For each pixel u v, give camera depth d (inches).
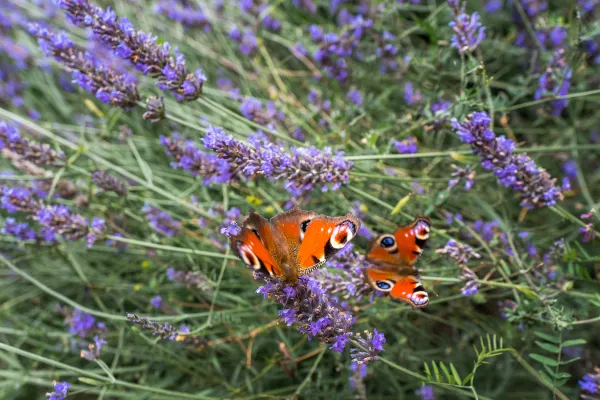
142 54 31.4
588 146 33.3
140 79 37.5
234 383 34.4
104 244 36.0
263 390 35.5
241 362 34.4
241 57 39.4
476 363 29.7
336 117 34.9
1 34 39.3
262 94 37.9
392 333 34.9
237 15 39.0
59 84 40.2
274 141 33.9
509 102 34.7
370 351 29.5
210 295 34.3
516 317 31.9
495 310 35.2
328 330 29.4
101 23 31.2
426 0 40.0
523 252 33.5
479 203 34.8
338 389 35.6
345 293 31.0
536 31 36.6
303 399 34.8
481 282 31.6
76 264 35.1
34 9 38.7
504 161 31.3
